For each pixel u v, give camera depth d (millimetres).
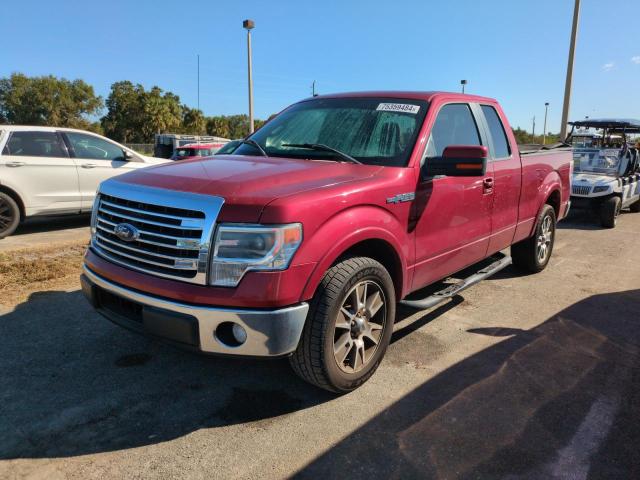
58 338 4051
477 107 4691
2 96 86375
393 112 3992
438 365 3766
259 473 2566
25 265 5891
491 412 3148
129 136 79375
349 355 3242
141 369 3602
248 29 20062
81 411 3066
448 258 4141
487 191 4512
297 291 2768
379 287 3324
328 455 2711
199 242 2699
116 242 3104
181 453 2709
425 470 2609
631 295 5539
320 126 4105
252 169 3238
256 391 3346
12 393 3236
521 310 4984
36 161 8070
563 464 2678
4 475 2502
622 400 3330
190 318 2711
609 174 11203
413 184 3537
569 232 9680
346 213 3016
